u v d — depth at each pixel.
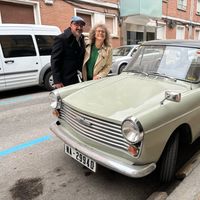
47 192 2.72
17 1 9.44
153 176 2.98
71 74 4.04
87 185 2.84
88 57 4.03
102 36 3.91
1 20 9.19
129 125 2.13
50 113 5.48
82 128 2.63
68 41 3.81
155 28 17.05
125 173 2.21
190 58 3.26
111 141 2.36
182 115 2.55
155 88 2.92
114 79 3.45
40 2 10.04
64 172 3.10
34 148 3.76
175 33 19.56
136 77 3.43
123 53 9.95
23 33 6.86
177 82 3.11
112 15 13.43
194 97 2.79
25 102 6.43
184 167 3.03
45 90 7.91
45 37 7.37
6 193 2.71
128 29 14.92
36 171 3.12
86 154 2.50
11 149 3.73
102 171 3.11
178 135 2.65
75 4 11.39
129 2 13.22
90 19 12.61
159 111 2.31
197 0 21.39
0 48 6.39
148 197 2.61
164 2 17.42
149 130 2.17
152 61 3.57
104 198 2.62
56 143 3.93
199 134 3.09
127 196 2.65
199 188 2.53
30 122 4.91
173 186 2.79
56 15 10.73
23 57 6.86
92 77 4.10
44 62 7.32
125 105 2.51
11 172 3.11
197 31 22.91
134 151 2.19
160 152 2.38
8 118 5.14
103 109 2.49
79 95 2.97
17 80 6.82
